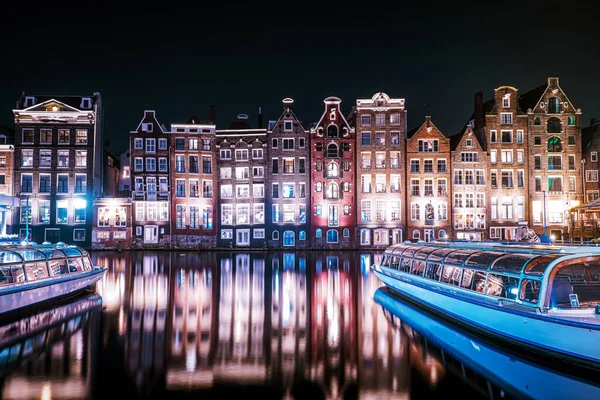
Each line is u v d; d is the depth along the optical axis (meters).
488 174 56.56
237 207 56.97
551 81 57.25
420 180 56.75
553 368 11.50
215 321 16.28
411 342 13.67
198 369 11.40
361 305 19.19
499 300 13.39
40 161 54.03
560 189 56.53
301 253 50.38
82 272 20.95
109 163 65.06
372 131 57.19
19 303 16.61
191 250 54.25
